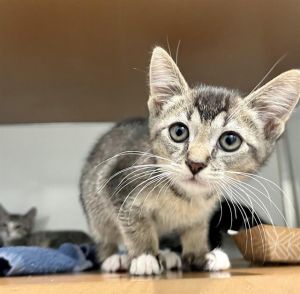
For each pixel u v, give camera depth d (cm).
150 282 14
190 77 27
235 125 20
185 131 20
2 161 35
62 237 33
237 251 27
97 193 24
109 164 23
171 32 22
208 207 21
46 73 26
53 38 22
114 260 22
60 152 35
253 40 23
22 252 20
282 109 20
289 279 14
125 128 25
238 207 25
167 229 22
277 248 20
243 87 29
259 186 29
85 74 26
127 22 21
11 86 28
